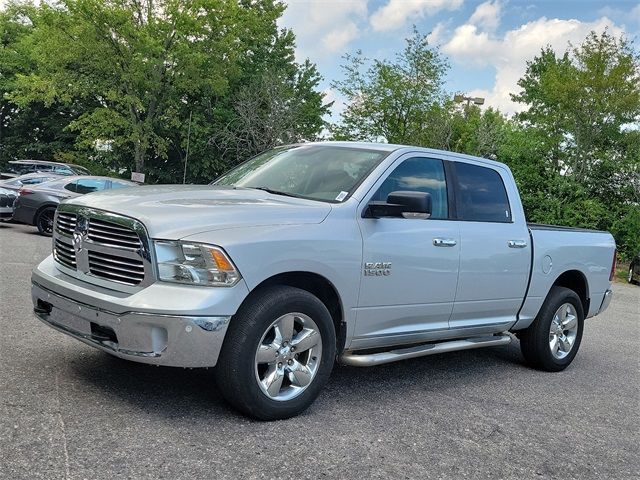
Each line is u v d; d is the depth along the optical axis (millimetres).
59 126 42875
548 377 6133
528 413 4836
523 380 5887
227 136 33969
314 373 4191
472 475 3559
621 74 23422
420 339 5086
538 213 24719
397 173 4918
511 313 5898
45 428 3486
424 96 29109
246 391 3830
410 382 5359
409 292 4785
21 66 42250
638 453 4230
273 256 3908
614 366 6926
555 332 6363
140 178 22500
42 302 4414
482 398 5102
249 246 3811
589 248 6738
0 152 45094
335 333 4340
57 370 4508
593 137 24672
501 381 5758
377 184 4703
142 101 35375
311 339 4156
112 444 3381
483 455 3871
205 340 3625
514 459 3869
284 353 4031
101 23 31625
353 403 4598
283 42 40281
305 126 34969
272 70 34031
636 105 23453
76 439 3393
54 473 2992
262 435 3752
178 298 3621
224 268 3705
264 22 38062
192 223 3818
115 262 3926
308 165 5086
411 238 4766
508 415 4723
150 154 40969
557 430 4508
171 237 3715
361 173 4773
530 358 6352
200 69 33875
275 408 3973
